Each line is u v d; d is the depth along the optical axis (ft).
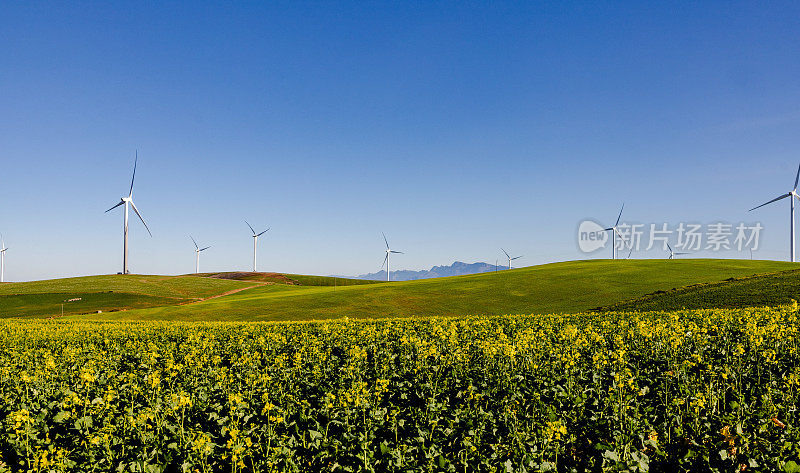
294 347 78.89
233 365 65.57
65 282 373.81
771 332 61.98
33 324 146.10
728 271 264.52
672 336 59.72
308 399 48.55
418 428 37.93
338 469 33.09
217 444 37.35
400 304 224.33
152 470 33.88
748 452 31.58
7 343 100.42
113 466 34.30
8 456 37.93
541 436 35.01
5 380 57.67
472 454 33.78
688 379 46.52
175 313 223.71
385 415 42.01
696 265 293.02
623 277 254.47
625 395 42.39
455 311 209.67
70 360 73.67
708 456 30.99
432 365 58.54
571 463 33.30
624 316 102.47
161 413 44.29
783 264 296.10
